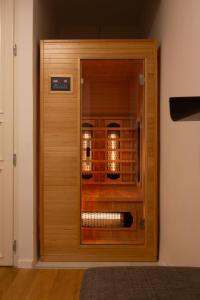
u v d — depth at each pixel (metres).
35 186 2.85
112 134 3.20
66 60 2.88
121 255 2.93
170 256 2.55
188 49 2.09
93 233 3.05
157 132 2.92
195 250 1.96
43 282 2.52
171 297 1.07
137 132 3.15
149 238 2.92
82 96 2.95
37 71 2.91
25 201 2.78
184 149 2.18
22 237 2.79
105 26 4.48
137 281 1.20
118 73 3.15
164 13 2.82
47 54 2.87
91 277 1.24
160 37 2.99
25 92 2.76
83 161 3.07
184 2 2.18
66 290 2.38
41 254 2.91
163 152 2.81
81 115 2.93
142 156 3.03
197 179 1.92
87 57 2.87
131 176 3.22
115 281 1.20
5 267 2.80
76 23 4.46
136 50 2.87
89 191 3.16
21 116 2.76
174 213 2.43
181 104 1.07
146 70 2.88
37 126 2.91
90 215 3.06
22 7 2.74
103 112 3.19
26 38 2.74
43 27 3.20
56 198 2.90
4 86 2.75
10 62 2.74
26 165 2.77
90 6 3.94
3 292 2.35
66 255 2.92
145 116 2.89
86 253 2.92
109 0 3.78
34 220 2.82
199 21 1.88
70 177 2.90
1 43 2.74
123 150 3.22
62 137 2.89
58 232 2.91
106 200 3.05
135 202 3.05
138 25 4.40
